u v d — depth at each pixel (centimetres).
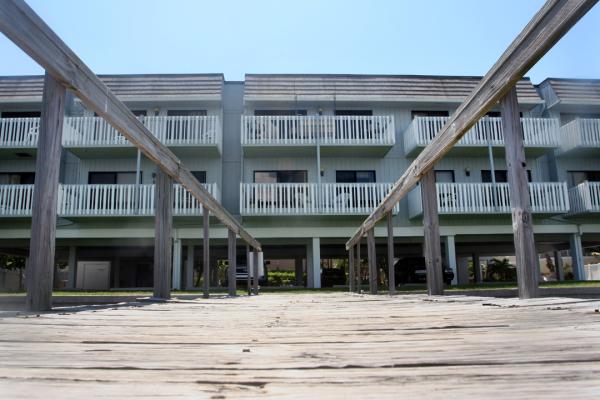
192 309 318
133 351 128
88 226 1379
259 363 111
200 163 1540
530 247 254
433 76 1642
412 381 91
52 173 238
